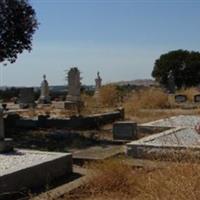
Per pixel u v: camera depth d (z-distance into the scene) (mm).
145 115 25406
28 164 9594
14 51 18812
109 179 8570
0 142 11383
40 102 37219
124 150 13125
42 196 8594
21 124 20219
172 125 17625
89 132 18203
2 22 18172
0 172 8898
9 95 47781
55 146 14633
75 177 10188
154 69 77375
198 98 36062
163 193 6730
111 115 22844
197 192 6484
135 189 8031
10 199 8602
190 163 7488
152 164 10312
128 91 36969
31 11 18750
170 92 44000
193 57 75250
